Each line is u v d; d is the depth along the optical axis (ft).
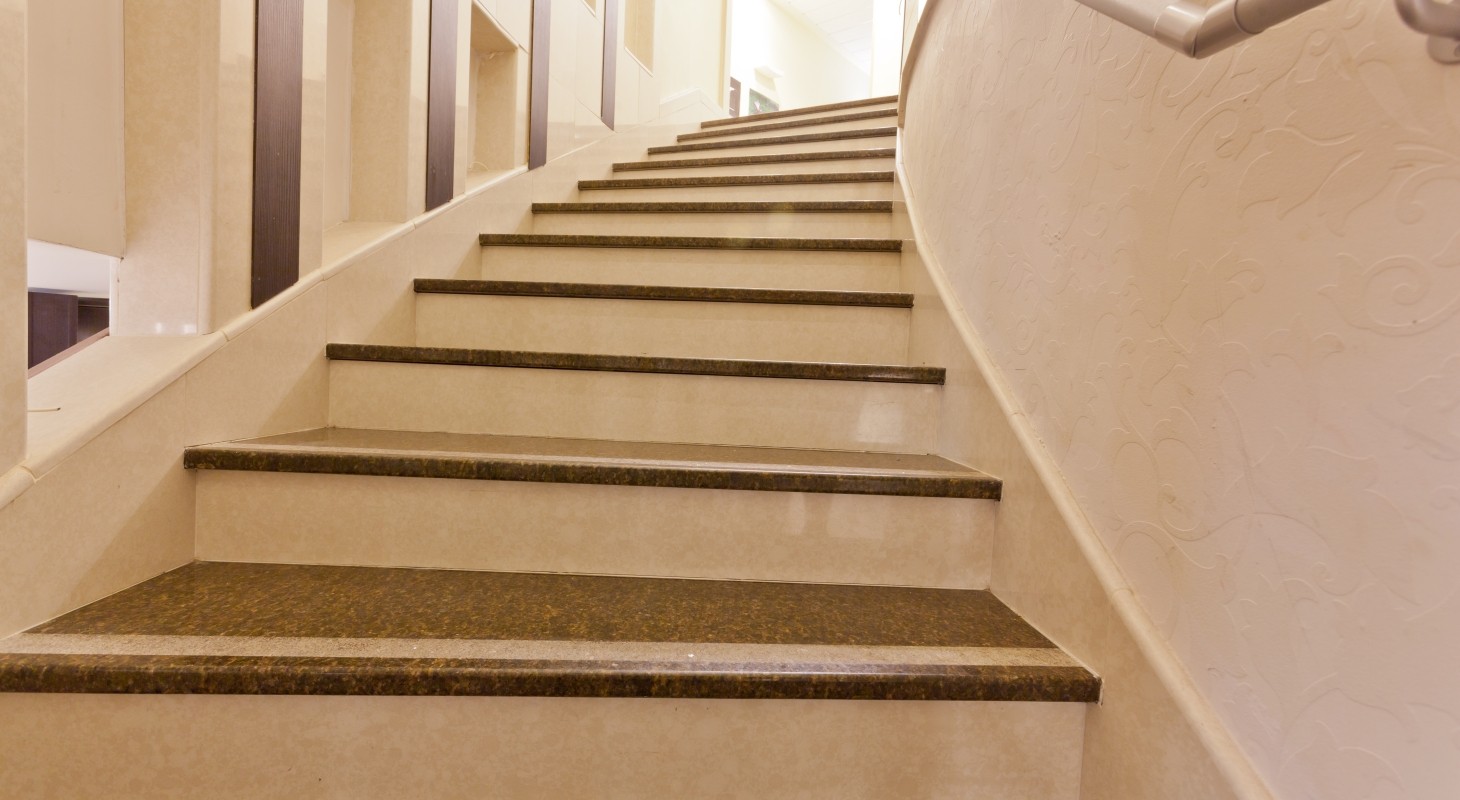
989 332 3.75
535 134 7.84
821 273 6.03
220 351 3.49
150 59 3.33
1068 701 2.56
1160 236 2.29
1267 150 1.86
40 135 2.93
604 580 3.43
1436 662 1.42
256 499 3.41
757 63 26.99
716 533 3.50
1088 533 2.68
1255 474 1.88
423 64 5.60
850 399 4.42
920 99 5.65
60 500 2.62
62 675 2.30
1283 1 1.37
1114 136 2.57
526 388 4.49
